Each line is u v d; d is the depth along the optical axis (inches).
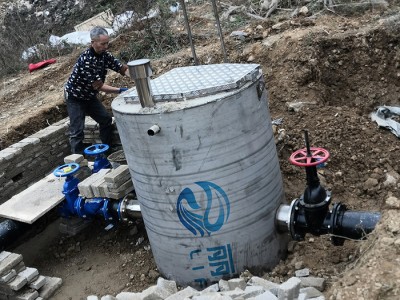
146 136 140.7
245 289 135.4
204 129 136.9
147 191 149.4
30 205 190.5
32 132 265.0
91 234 206.8
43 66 362.6
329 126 213.2
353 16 275.7
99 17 416.2
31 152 235.6
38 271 189.0
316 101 228.7
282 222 153.0
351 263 146.0
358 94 240.5
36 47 395.9
